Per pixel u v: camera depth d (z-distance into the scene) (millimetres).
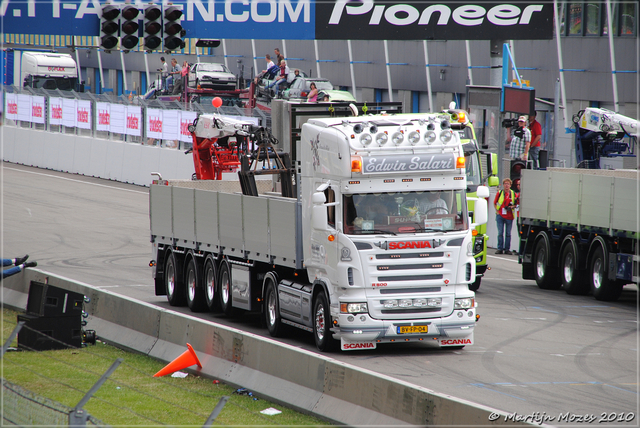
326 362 37688
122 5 89438
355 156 47688
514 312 63031
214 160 88938
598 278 67438
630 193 62281
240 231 57969
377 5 121625
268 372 40969
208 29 117562
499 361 48062
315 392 38000
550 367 46719
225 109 131375
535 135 102750
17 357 48031
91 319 56000
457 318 48906
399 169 48188
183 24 117062
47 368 45312
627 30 118000
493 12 115625
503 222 93688
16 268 59656
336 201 48500
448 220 49031
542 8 114750
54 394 39719
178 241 65438
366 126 48500
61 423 26328
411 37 120812
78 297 51094
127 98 149875
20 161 173125
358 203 48188
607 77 121438
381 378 34875
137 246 93875
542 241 73375
